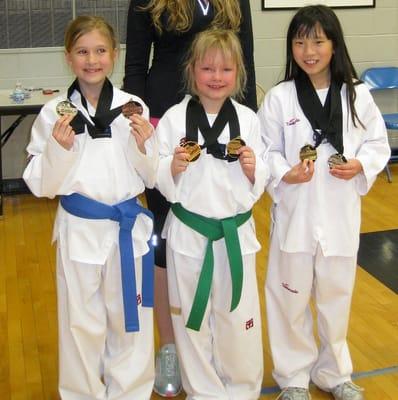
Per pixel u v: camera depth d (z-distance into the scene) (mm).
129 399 1983
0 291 3156
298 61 1966
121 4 4895
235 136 1893
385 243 3744
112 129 1837
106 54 1826
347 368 2178
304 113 1975
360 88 2010
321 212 1984
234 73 1879
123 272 1857
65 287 1868
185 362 2027
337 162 1925
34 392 2279
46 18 4789
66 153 1716
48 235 3971
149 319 1979
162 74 2162
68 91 1865
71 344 1900
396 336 2664
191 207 1890
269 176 1995
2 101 4316
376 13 5234
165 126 1923
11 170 4984
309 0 5082
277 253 2086
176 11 2051
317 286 2084
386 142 2039
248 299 1960
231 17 2094
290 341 2145
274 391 2250
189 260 1924
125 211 1843
